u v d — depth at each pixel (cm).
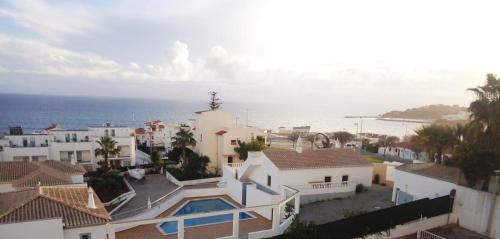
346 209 2911
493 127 2564
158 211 3173
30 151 5103
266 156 3419
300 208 2959
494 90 2620
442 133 3850
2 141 5384
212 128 5712
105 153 4966
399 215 2270
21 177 2866
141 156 7138
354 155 3794
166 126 9188
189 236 2495
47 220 1753
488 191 2294
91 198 2125
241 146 5053
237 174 3838
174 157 6156
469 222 2381
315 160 3475
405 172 2903
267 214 2909
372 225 2186
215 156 5731
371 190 3631
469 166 2355
